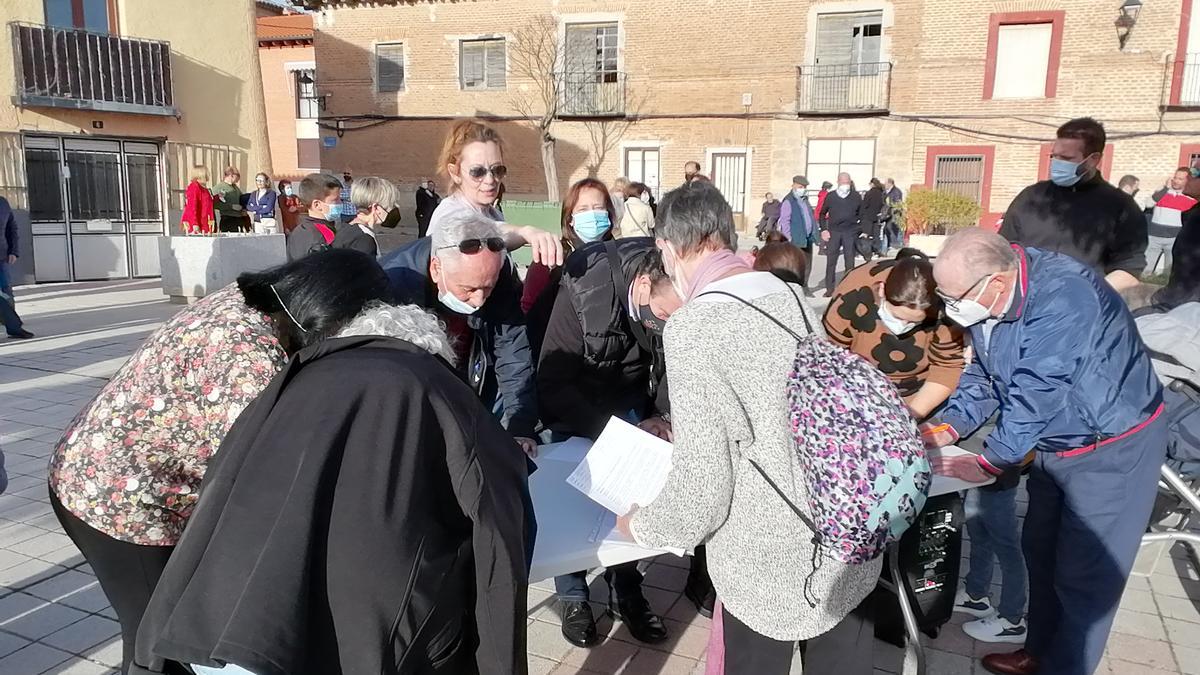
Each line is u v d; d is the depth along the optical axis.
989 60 20.23
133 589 2.05
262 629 1.43
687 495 1.88
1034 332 2.48
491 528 1.66
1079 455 2.63
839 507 1.84
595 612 3.55
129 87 14.63
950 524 3.19
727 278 2.07
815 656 2.19
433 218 2.91
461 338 2.79
